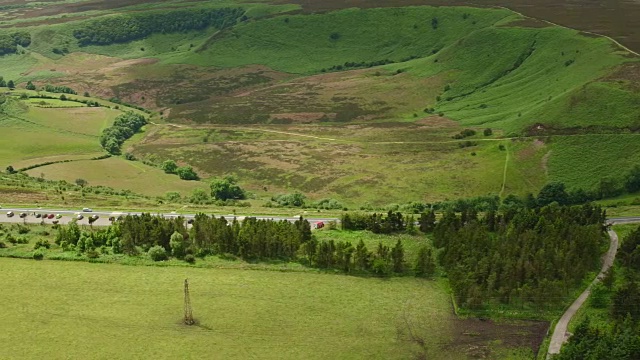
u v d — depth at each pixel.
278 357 97.31
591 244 124.38
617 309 105.44
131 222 136.38
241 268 126.25
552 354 96.31
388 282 121.81
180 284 119.38
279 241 129.88
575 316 107.94
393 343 101.69
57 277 121.06
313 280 121.94
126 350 98.19
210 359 96.31
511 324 106.88
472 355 98.50
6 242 135.75
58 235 135.50
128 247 130.75
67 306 110.69
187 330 104.00
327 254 126.25
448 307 112.62
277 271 125.38
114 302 112.38
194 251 131.88
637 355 90.06
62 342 99.94
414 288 119.56
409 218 147.25
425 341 102.25
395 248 126.06
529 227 135.50
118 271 124.12
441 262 127.75
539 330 105.00
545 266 116.69
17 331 102.75
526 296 112.00
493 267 115.88
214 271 124.94
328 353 98.69
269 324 106.38
